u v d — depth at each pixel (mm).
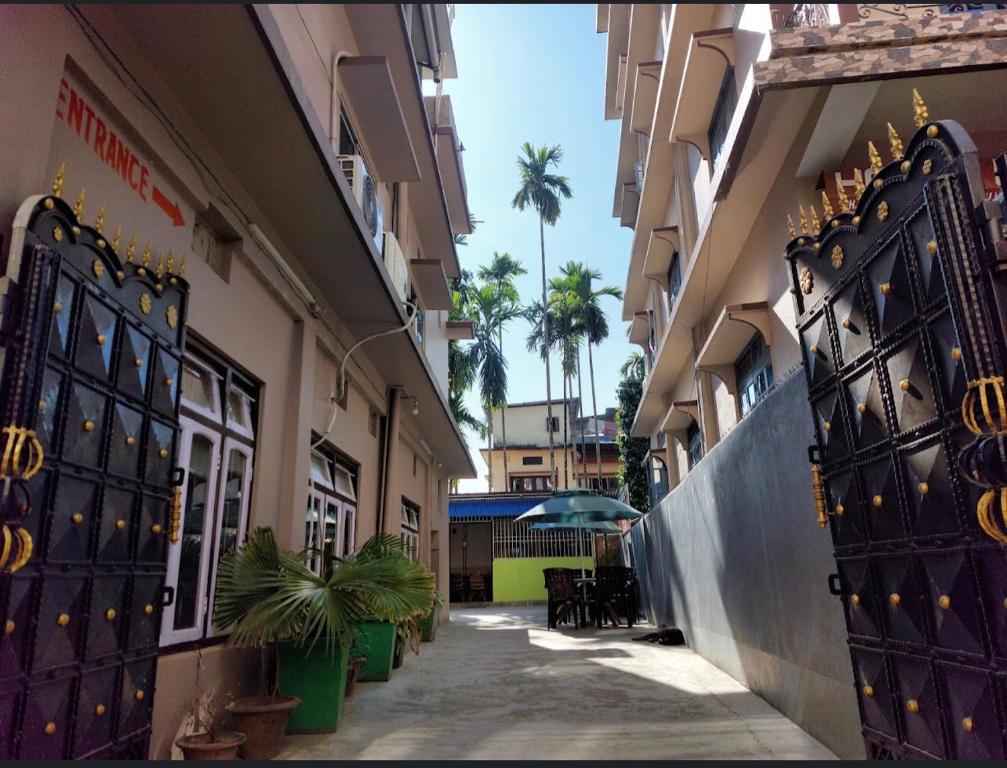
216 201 4727
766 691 5746
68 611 2859
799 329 4141
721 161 6418
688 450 13867
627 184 16422
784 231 6457
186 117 4316
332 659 4926
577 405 39938
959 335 2398
